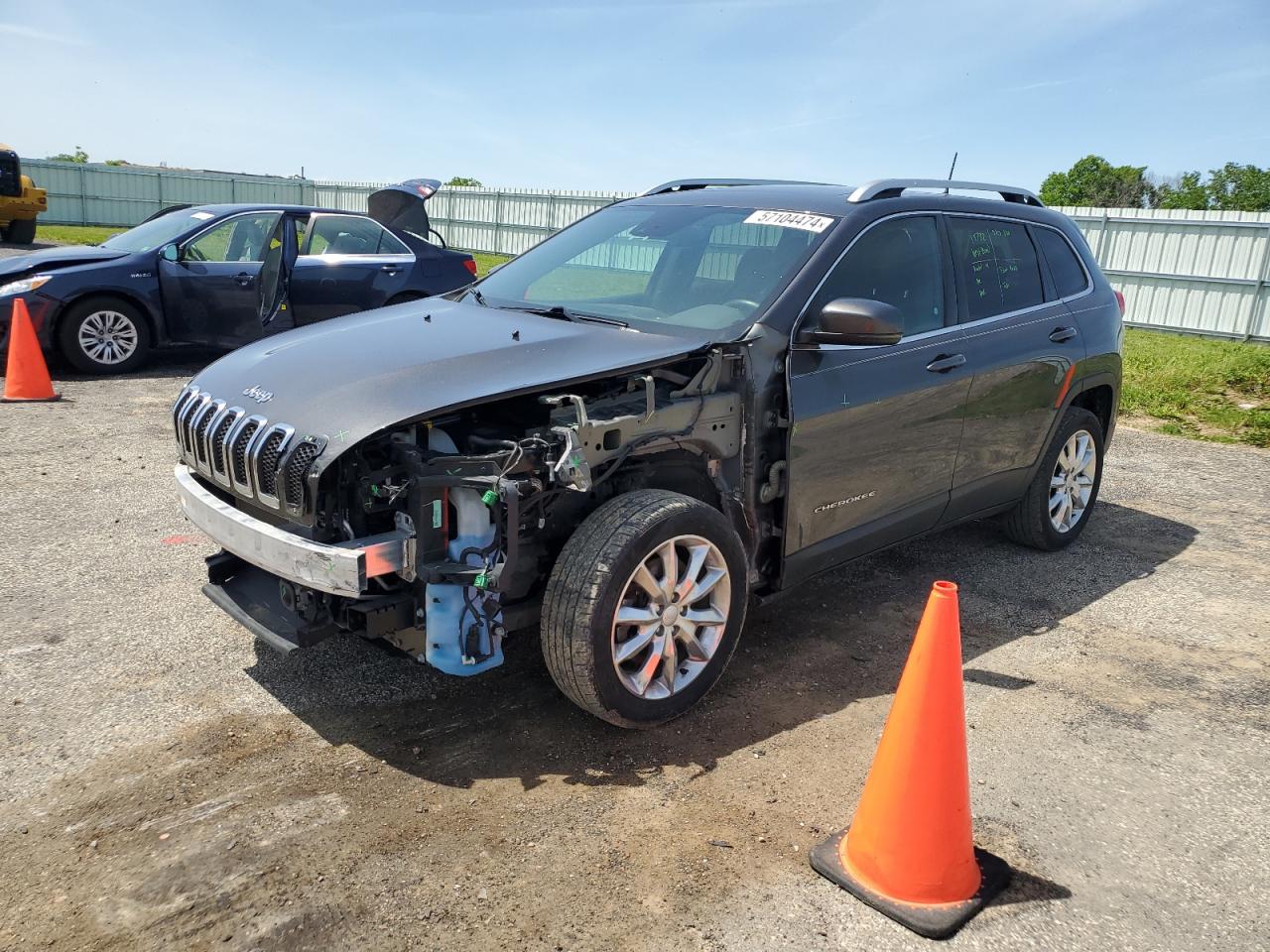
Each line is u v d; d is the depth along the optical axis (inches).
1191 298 754.8
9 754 119.7
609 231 179.0
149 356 409.1
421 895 97.7
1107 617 180.1
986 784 122.6
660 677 129.7
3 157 877.2
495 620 117.9
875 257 157.4
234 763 120.1
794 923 96.0
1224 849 111.3
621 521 120.8
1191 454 315.6
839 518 152.1
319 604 121.7
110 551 187.9
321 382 123.3
